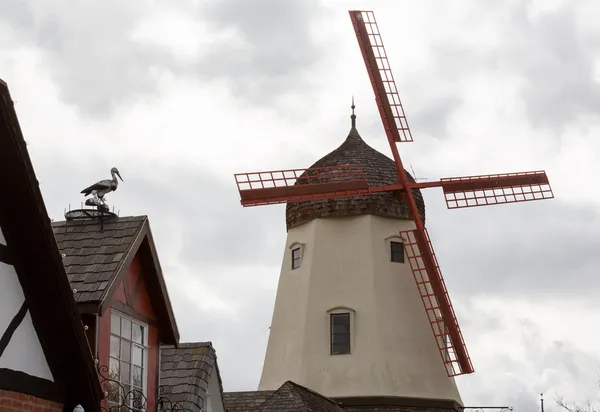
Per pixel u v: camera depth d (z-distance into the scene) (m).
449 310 43.88
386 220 45.22
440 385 43.59
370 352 43.09
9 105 14.52
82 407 16.03
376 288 44.12
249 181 43.53
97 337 18.14
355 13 45.62
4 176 14.77
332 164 45.72
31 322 15.38
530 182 46.19
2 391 14.73
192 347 24.09
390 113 45.69
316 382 43.09
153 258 20.16
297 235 46.28
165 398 21.20
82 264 18.95
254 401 33.31
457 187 45.44
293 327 44.62
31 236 15.05
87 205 20.28
